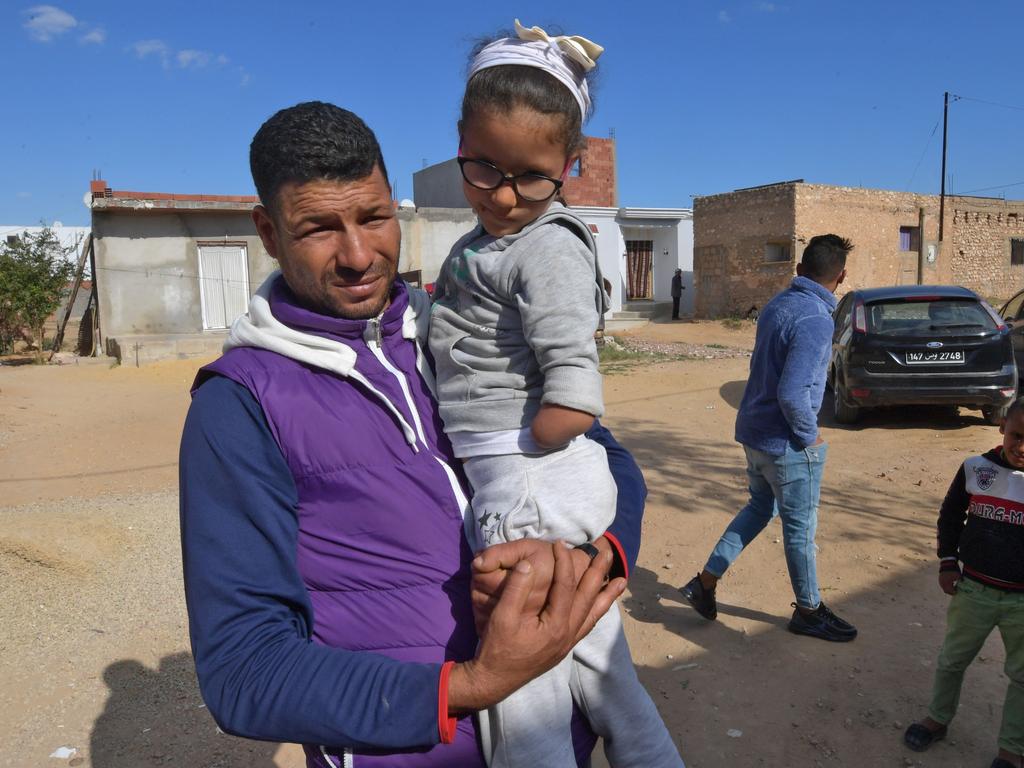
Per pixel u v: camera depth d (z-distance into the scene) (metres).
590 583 1.35
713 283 24.22
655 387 12.05
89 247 20.44
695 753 3.17
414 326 1.58
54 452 8.74
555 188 1.50
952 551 3.11
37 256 19.69
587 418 1.39
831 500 6.19
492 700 1.26
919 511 5.89
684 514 6.00
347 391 1.42
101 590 4.45
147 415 11.05
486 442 1.46
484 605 1.31
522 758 1.41
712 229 24.06
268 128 1.42
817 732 3.28
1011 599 2.87
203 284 17.86
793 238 21.58
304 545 1.39
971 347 8.29
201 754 3.15
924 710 3.40
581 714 1.61
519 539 1.37
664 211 25.66
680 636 4.12
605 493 1.49
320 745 1.24
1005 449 2.96
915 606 4.36
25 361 18.81
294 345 1.42
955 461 7.23
